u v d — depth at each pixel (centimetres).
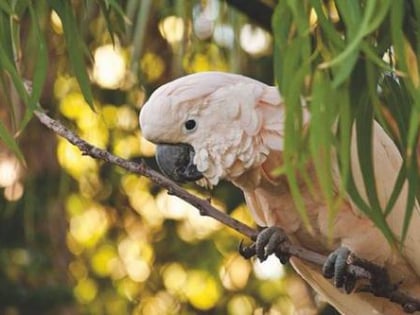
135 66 841
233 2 963
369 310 677
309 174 600
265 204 642
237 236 1431
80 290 1467
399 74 470
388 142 642
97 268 1470
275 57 488
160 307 1468
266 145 603
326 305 1259
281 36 479
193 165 620
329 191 467
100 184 1359
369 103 498
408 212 504
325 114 464
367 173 504
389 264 643
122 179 1352
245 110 601
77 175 1342
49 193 1334
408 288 661
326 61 473
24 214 1324
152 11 978
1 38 566
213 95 603
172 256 1446
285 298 1427
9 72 550
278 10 481
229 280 1446
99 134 1231
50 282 1351
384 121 494
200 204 588
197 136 605
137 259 1461
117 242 1446
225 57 998
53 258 1361
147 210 1408
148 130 610
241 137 602
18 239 1348
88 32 958
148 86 1103
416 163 503
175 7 927
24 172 1287
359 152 504
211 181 612
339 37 477
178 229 1430
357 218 621
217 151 604
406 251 638
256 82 612
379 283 604
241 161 607
